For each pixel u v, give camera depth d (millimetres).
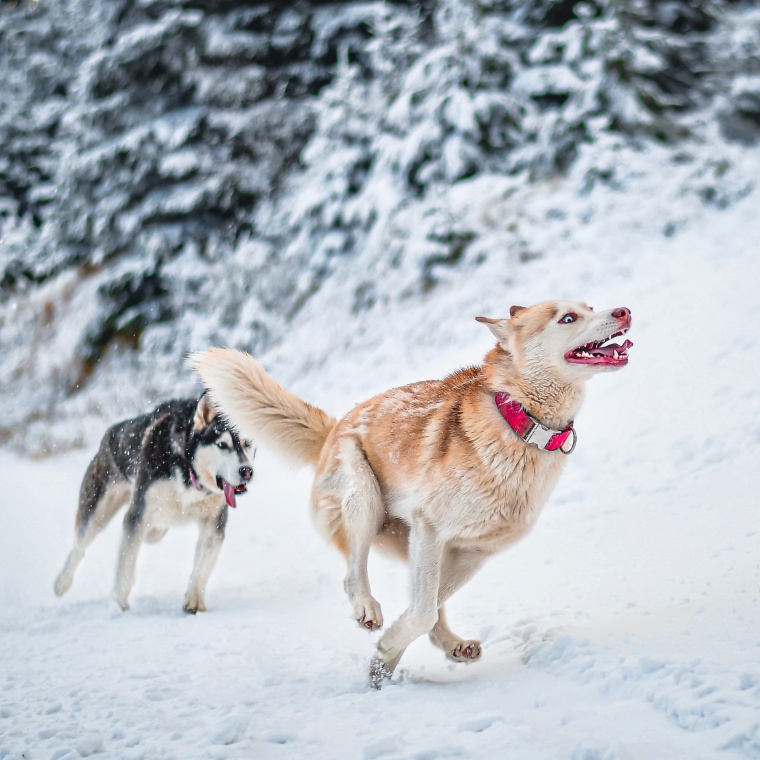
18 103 21016
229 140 15578
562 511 5613
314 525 4137
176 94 16078
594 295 9531
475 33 12820
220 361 4402
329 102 13766
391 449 3764
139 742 2871
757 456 5223
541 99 13352
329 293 12633
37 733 3049
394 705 3020
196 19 15328
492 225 11602
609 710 2611
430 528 3465
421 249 11586
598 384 7418
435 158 12734
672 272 9188
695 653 2928
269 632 4578
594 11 12891
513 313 3836
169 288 15328
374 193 12820
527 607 4148
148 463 5664
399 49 13945
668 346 7484
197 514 5641
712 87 13500
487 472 3363
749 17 13805
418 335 10711
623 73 12391
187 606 5336
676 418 6277
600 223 10766
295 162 15422
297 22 15570
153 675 3865
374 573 5527
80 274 18000
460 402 3582
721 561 3955
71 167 16578
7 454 13836
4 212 20453
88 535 6105
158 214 15516
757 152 11914
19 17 21438
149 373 14484
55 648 4586
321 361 11664
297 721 2967
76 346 16016
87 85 16469
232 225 15359
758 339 6809
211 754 2623
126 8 16703
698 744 2275
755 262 8453
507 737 2479
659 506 5078
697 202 10617
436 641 3627
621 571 4277
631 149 11812
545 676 3059
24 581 6418
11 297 19047
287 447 4480
